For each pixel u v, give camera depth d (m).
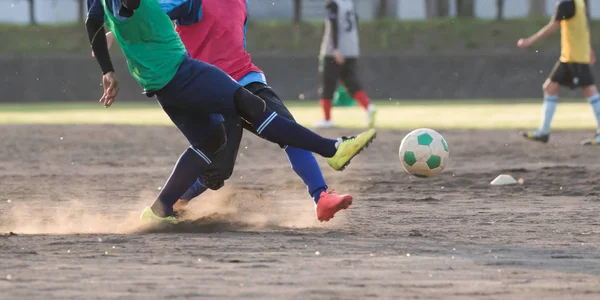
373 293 11.44
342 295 11.30
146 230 17.58
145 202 23.05
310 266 13.38
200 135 17.48
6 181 28.16
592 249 15.27
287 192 25.11
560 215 20.05
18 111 73.81
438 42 98.88
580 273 12.95
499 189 25.47
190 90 16.34
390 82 90.94
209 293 11.40
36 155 37.47
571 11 38.59
